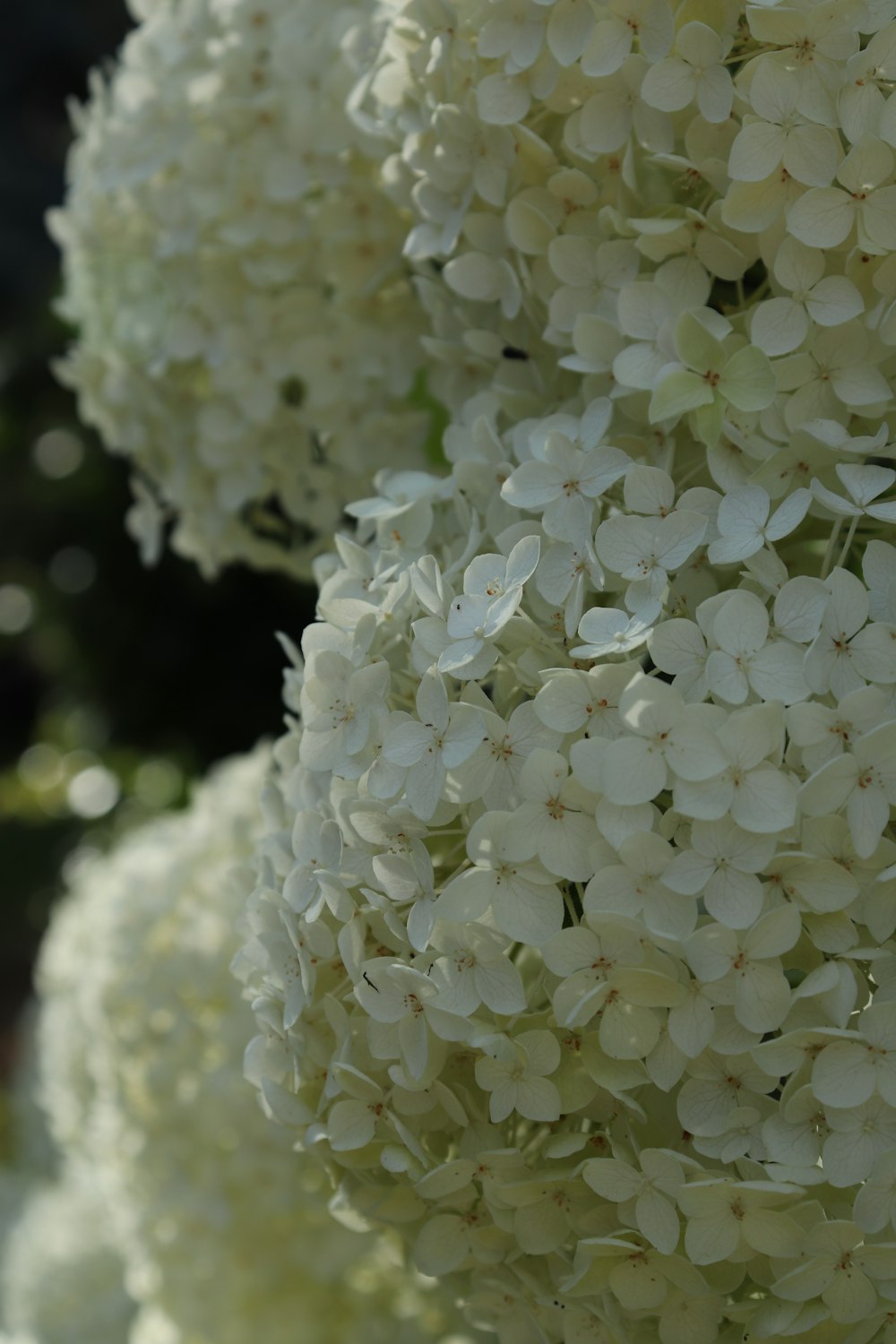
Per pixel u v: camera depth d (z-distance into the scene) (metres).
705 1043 0.68
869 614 0.69
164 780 2.06
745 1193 0.67
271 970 0.71
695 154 0.72
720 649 0.68
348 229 0.79
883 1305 0.68
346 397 0.80
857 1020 0.68
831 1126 0.68
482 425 0.73
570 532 0.70
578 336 0.72
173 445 0.83
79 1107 0.89
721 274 0.72
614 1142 0.69
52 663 1.94
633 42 0.72
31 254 2.59
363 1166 0.70
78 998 0.87
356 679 0.69
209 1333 0.83
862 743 0.67
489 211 0.75
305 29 0.79
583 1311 0.70
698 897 0.69
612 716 0.68
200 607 1.62
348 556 0.72
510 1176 0.69
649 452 0.72
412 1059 0.69
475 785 0.68
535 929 0.68
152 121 0.81
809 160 0.70
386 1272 0.83
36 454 1.92
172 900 0.85
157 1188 0.83
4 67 2.63
